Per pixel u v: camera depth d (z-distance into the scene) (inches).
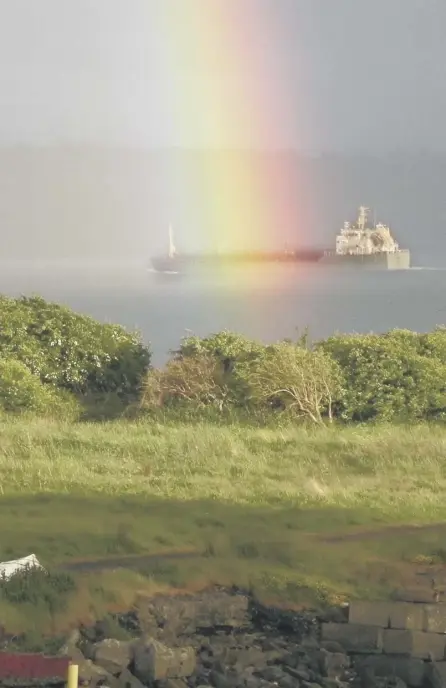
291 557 1269.7
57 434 2078.0
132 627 1063.0
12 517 1428.4
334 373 2529.5
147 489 1653.5
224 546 1311.5
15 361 2591.0
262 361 2549.2
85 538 1322.6
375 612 1084.5
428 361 2608.3
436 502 1624.0
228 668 1010.1
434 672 1040.2
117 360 2758.4
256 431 2197.3
